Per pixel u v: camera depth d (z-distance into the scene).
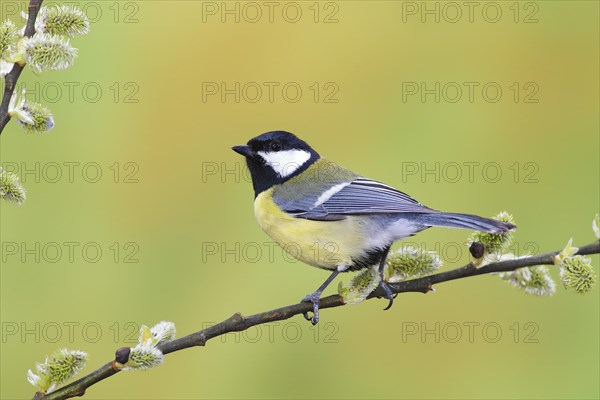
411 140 12.12
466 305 10.79
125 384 10.31
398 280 6.96
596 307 10.71
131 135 11.66
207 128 11.99
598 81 12.22
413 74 12.40
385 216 8.30
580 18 12.40
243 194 11.69
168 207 11.45
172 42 12.14
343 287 6.68
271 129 12.15
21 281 10.57
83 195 11.20
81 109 11.50
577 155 11.96
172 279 10.98
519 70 12.35
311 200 8.53
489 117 12.26
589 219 11.50
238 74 12.27
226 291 10.99
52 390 5.47
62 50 5.74
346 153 12.20
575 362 10.54
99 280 10.73
